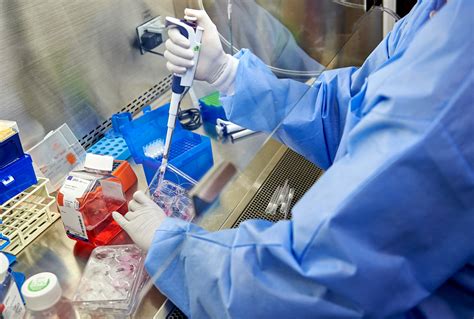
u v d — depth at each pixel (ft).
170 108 4.79
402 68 2.95
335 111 4.89
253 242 3.09
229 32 5.69
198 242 3.38
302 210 2.90
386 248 2.76
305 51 5.41
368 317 2.81
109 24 5.92
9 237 4.33
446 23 2.79
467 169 2.64
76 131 5.85
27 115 5.28
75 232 4.41
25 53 5.09
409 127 2.69
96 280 3.86
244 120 4.83
